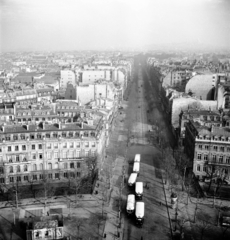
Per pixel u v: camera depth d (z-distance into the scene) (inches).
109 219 6702.8
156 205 7337.6
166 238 6141.7
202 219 6791.3
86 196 7598.4
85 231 6240.2
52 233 5841.5
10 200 7308.1
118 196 7672.2
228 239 6131.9
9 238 5954.7
